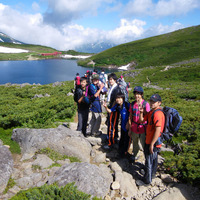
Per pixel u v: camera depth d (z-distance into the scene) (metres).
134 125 4.54
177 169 4.22
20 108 10.01
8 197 3.39
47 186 3.35
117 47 180.88
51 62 158.00
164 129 3.63
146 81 51.81
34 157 4.91
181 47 129.50
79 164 4.09
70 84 32.41
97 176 3.78
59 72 92.69
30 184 3.83
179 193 3.55
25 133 5.62
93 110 6.21
